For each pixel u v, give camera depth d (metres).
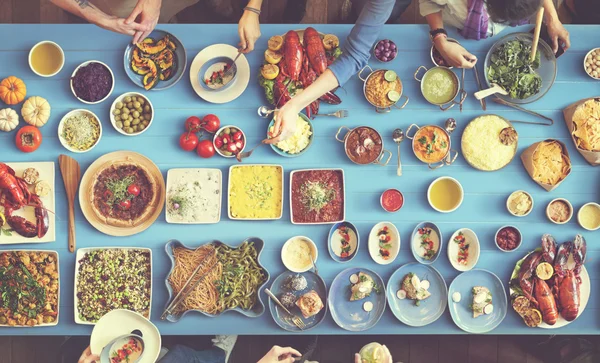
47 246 2.29
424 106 2.31
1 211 2.26
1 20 2.78
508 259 2.30
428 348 2.71
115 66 2.30
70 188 2.27
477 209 2.30
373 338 2.71
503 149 2.26
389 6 1.77
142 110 2.29
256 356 2.71
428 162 2.28
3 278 2.25
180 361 2.34
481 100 2.30
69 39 2.30
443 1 2.16
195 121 2.25
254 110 2.30
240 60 2.29
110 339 2.20
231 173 2.30
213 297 2.26
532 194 2.30
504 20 1.67
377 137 2.27
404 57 2.31
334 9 2.79
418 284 2.26
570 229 2.31
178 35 2.30
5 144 2.29
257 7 2.17
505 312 2.28
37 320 2.25
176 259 2.27
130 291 2.28
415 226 2.30
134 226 2.26
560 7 2.71
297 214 2.29
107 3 2.35
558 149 2.28
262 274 2.28
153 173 2.28
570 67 2.32
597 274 2.31
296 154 2.29
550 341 2.61
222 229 2.30
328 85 1.86
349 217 2.31
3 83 2.24
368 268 2.30
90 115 2.28
